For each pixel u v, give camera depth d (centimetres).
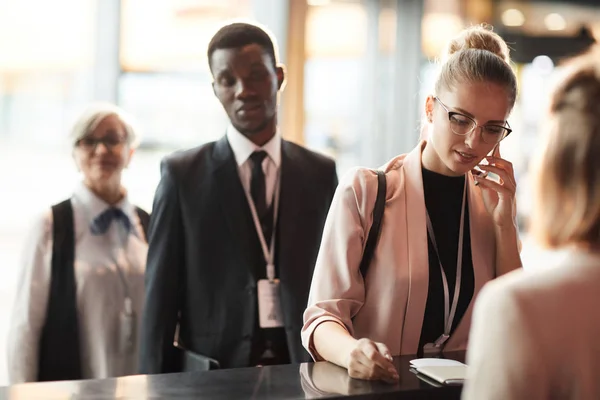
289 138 677
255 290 269
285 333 271
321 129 693
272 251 276
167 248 269
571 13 755
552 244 117
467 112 177
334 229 194
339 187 199
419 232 194
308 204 283
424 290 193
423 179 199
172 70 584
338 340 176
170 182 272
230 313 267
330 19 686
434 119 187
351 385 159
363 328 196
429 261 195
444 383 161
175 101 586
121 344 314
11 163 540
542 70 753
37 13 538
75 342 308
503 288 114
